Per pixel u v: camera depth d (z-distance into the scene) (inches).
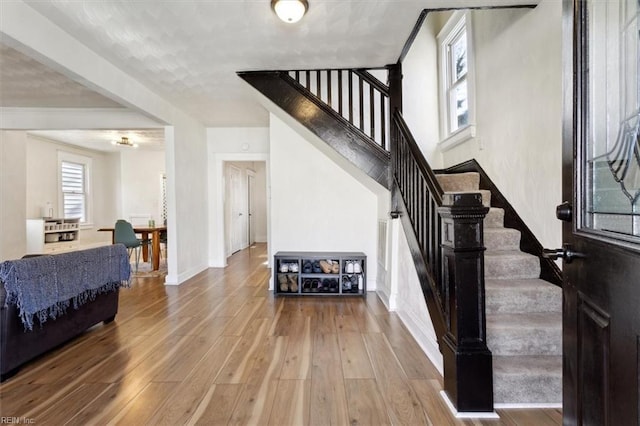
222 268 229.0
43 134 255.4
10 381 81.8
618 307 33.4
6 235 197.2
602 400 36.2
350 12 96.0
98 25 100.9
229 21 100.0
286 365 89.3
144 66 130.7
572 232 43.0
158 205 337.1
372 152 137.8
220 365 89.6
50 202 280.5
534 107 97.3
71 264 101.1
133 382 81.0
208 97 167.5
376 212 173.9
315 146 169.6
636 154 34.4
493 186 119.9
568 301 43.9
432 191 87.6
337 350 98.7
